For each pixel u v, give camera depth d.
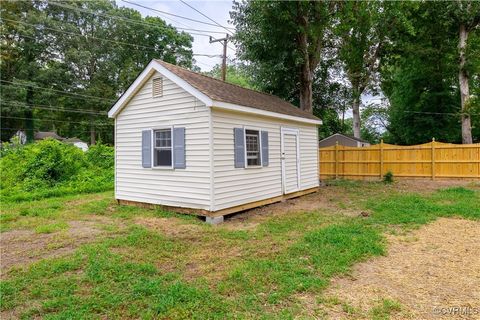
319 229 6.18
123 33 35.59
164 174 8.23
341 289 3.62
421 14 18.64
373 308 3.16
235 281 3.81
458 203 8.68
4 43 30.50
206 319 2.98
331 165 17.12
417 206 8.38
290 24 13.59
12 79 30.33
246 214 8.08
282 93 15.91
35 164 12.74
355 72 20.06
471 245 5.22
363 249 4.91
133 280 3.87
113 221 7.26
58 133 42.25
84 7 33.94
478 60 17.52
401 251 4.95
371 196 10.62
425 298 3.39
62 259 4.66
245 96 9.26
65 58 32.53
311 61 15.38
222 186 7.43
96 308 3.20
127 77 34.91
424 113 23.56
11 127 32.41
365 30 16.92
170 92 8.02
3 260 4.75
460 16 17.34
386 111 31.42
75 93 33.22
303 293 3.51
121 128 9.39
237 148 7.93
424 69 21.12
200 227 6.61
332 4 14.58
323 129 24.09
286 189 10.11
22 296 3.52
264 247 5.18
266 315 3.02
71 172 13.66
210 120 7.17
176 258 4.71
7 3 29.69
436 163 14.59
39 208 8.73
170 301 3.27
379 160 15.87
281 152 9.90
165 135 8.33
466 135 18.22
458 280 3.85
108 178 14.24
